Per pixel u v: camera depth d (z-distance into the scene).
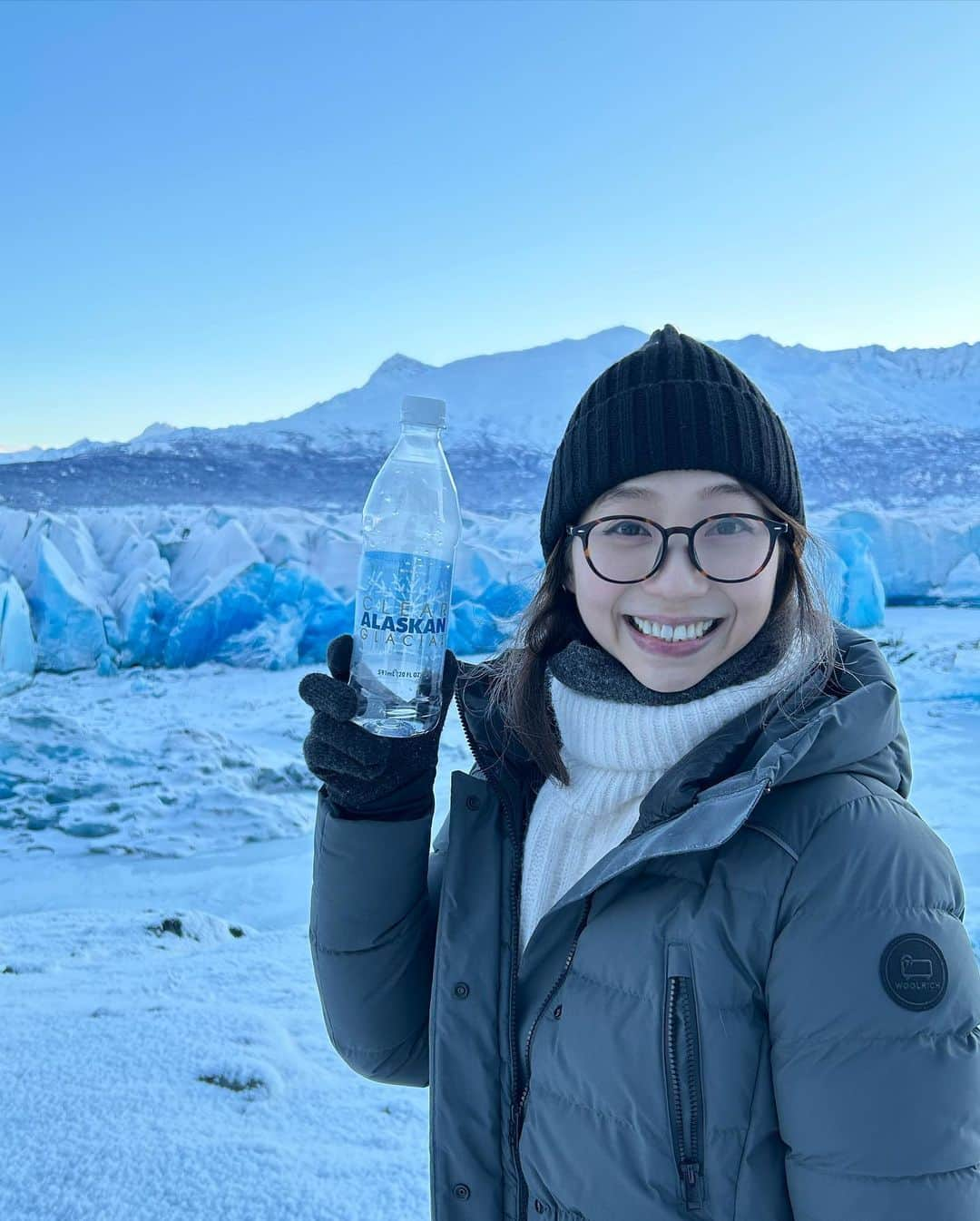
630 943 0.99
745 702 1.08
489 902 1.20
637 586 1.11
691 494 1.12
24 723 8.53
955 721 9.45
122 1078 2.60
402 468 1.21
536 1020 1.08
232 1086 2.57
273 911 5.61
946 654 12.12
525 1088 1.11
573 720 1.20
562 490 1.24
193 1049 2.78
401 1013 1.29
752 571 1.08
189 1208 2.04
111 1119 2.38
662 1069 0.93
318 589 15.05
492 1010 1.16
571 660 1.22
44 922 4.20
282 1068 2.68
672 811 1.02
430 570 1.16
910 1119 0.81
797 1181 0.86
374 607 1.15
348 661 1.22
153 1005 3.15
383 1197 2.10
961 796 6.84
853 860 0.89
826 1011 0.86
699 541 1.09
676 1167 0.92
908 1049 0.82
